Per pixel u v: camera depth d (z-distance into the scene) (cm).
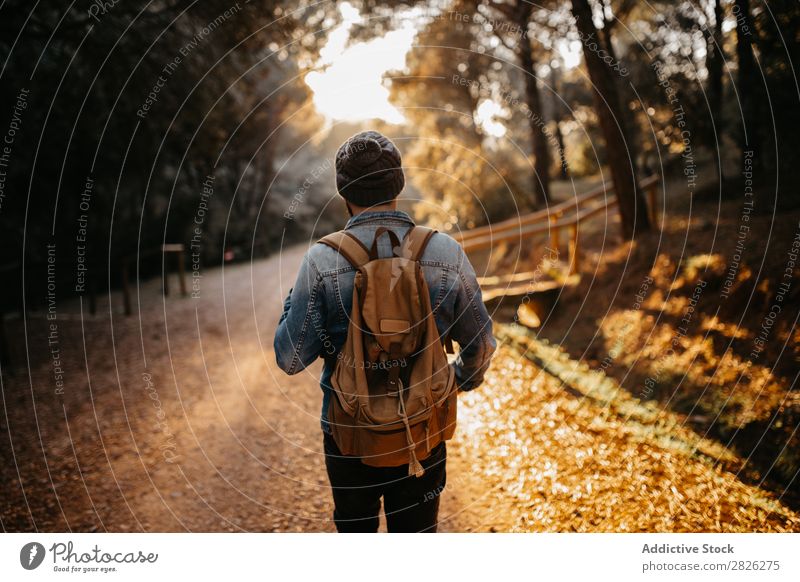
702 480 245
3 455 343
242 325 742
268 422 383
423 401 134
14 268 591
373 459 137
